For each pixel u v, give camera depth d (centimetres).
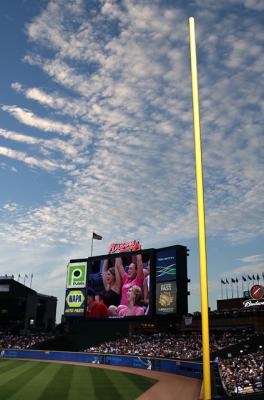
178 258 6347
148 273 6644
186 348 5816
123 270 7025
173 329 7156
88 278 7481
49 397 3186
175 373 4884
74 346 8019
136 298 6694
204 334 995
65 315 7606
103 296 7162
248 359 4428
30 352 7444
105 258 7362
